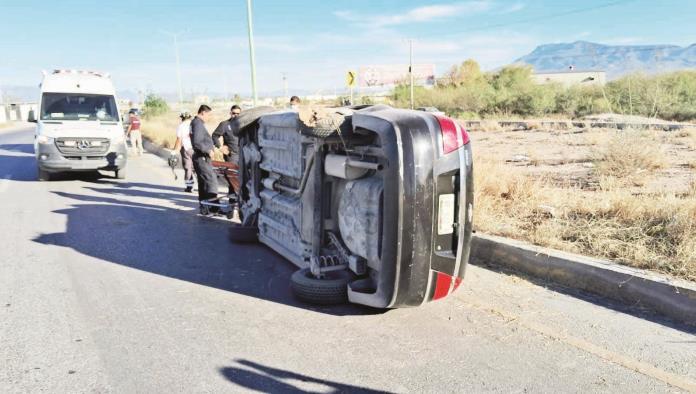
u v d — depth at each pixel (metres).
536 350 3.94
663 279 4.59
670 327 4.28
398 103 43.47
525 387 3.44
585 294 5.02
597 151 10.73
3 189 12.27
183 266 6.22
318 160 4.98
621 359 3.77
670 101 23.44
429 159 4.18
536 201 7.45
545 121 23.02
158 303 5.01
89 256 6.65
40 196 11.29
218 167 8.94
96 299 5.11
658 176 9.60
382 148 4.20
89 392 3.43
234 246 7.16
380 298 4.40
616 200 6.66
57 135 13.05
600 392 3.37
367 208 4.50
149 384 3.52
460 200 4.37
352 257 4.75
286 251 6.16
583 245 5.66
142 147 22.92
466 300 4.92
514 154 13.48
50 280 5.69
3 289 5.39
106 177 14.57
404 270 4.22
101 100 14.47
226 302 5.03
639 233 5.75
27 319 4.61
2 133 41.47
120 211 9.65
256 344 4.11
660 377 3.53
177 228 8.27
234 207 8.82
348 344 4.09
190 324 4.50
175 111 55.44
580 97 29.78
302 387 3.48
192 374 3.65
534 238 5.96
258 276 5.84
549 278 5.41
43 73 14.52
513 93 33.91
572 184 9.01
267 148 6.49
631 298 4.75
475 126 23.44
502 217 6.91
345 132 4.60
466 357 3.85
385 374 3.63
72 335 4.29
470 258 6.19
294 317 4.64
